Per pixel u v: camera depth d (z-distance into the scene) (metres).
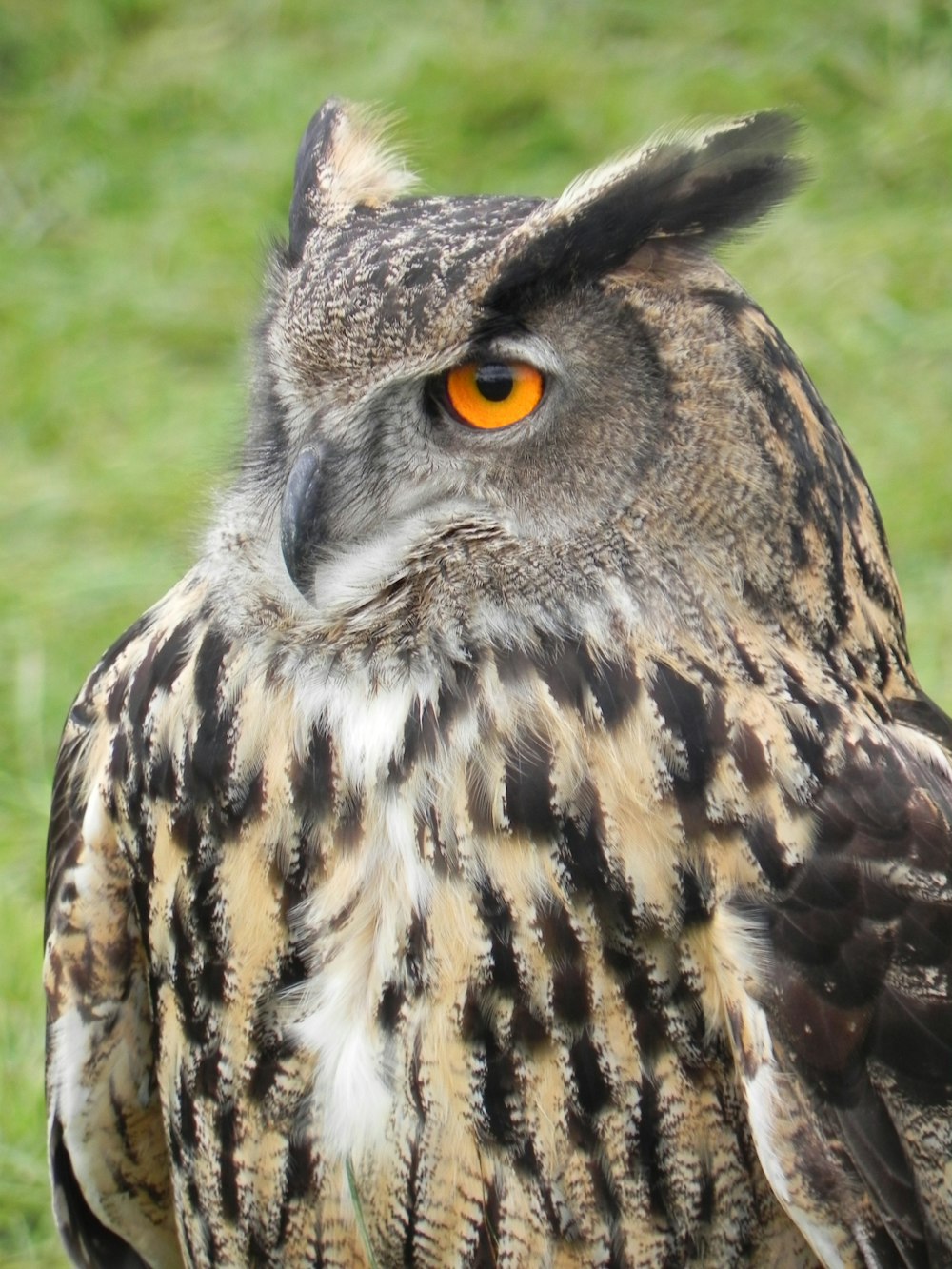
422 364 5.79
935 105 16.42
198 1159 6.30
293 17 18.22
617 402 5.68
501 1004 5.71
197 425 14.49
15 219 16.70
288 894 5.92
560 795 5.68
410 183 6.50
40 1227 9.08
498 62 17.12
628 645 5.71
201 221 16.38
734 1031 5.63
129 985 6.52
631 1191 5.80
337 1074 5.88
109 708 6.36
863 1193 5.69
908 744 6.01
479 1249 5.91
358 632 5.89
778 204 6.08
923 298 14.98
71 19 18.27
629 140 16.58
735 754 5.65
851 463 6.11
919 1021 5.69
